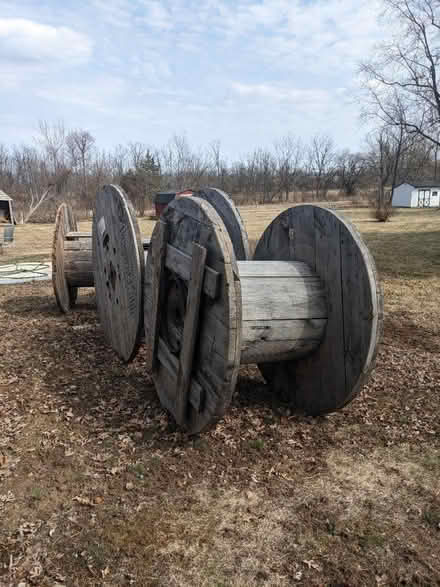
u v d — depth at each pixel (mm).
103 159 52250
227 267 2781
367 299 3137
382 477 3166
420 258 13586
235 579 2332
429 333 6387
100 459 3338
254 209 47688
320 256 3609
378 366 5105
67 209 7883
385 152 60844
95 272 6141
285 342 3541
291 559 2457
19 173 48094
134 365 5164
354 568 2395
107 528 2658
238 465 3268
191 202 3283
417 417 3977
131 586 2281
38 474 3174
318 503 2895
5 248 17453
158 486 3037
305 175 76938
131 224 4324
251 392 4406
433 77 20562
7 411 4078
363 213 36562
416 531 2662
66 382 4695
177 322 3629
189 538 2594
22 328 6621
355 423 3867
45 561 2426
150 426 3793
